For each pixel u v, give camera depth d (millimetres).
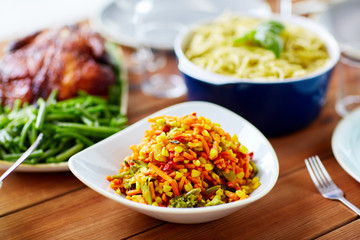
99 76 974
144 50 1107
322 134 935
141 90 1056
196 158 754
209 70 925
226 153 763
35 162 836
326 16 1128
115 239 757
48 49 1005
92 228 772
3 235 765
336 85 1060
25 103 949
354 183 830
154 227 772
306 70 927
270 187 732
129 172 770
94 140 890
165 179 741
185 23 1206
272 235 758
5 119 893
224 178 770
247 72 910
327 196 806
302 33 990
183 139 757
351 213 783
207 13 1231
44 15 1766
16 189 837
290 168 865
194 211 703
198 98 925
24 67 976
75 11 1778
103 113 936
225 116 848
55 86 959
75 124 875
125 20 1219
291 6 1278
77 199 818
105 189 760
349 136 859
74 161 762
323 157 883
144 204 711
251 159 803
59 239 758
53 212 798
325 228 765
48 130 867
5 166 836
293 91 873
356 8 1147
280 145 913
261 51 946
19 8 1840
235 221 778
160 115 846
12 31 1615
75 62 980
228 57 938
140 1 1191
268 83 858
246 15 1061
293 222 775
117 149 808
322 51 963
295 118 912
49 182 850
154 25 1195
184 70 909
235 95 883
